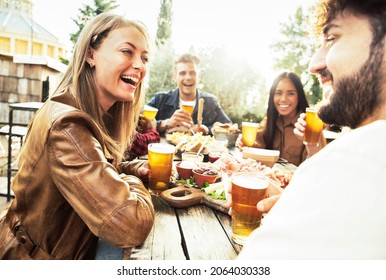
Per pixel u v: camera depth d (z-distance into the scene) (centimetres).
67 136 101
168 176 142
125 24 131
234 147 280
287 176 150
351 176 41
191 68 393
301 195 43
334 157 44
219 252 95
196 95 410
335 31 59
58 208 114
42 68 510
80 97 127
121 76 133
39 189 111
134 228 96
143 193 113
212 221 118
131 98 138
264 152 201
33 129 111
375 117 58
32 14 757
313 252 39
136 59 133
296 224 41
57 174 100
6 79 501
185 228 111
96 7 782
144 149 226
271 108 294
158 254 93
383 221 38
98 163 101
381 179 40
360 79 56
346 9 57
